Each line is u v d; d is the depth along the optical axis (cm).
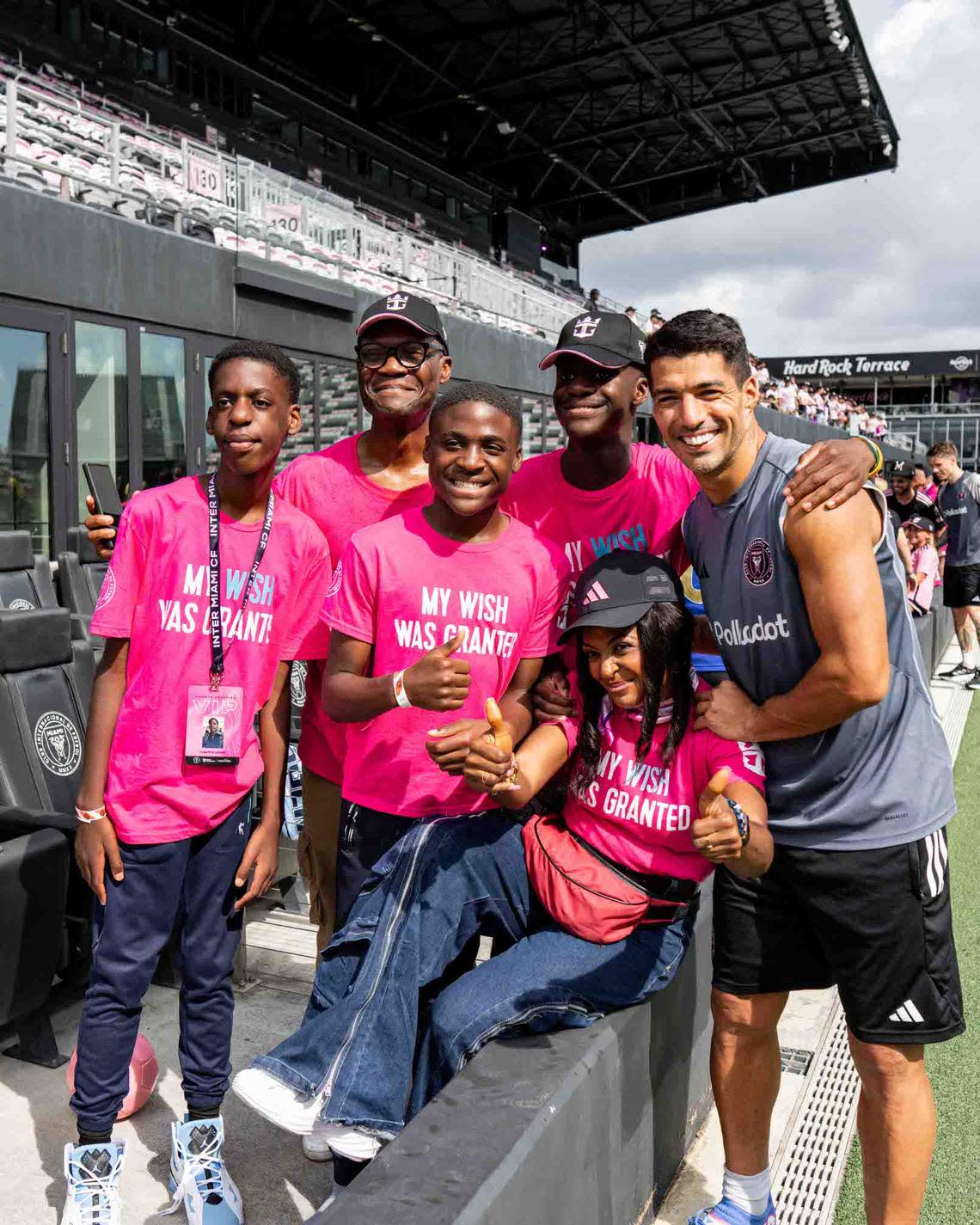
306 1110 194
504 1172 153
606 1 2205
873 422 4094
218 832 238
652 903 214
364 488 264
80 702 378
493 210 3225
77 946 331
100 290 980
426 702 197
